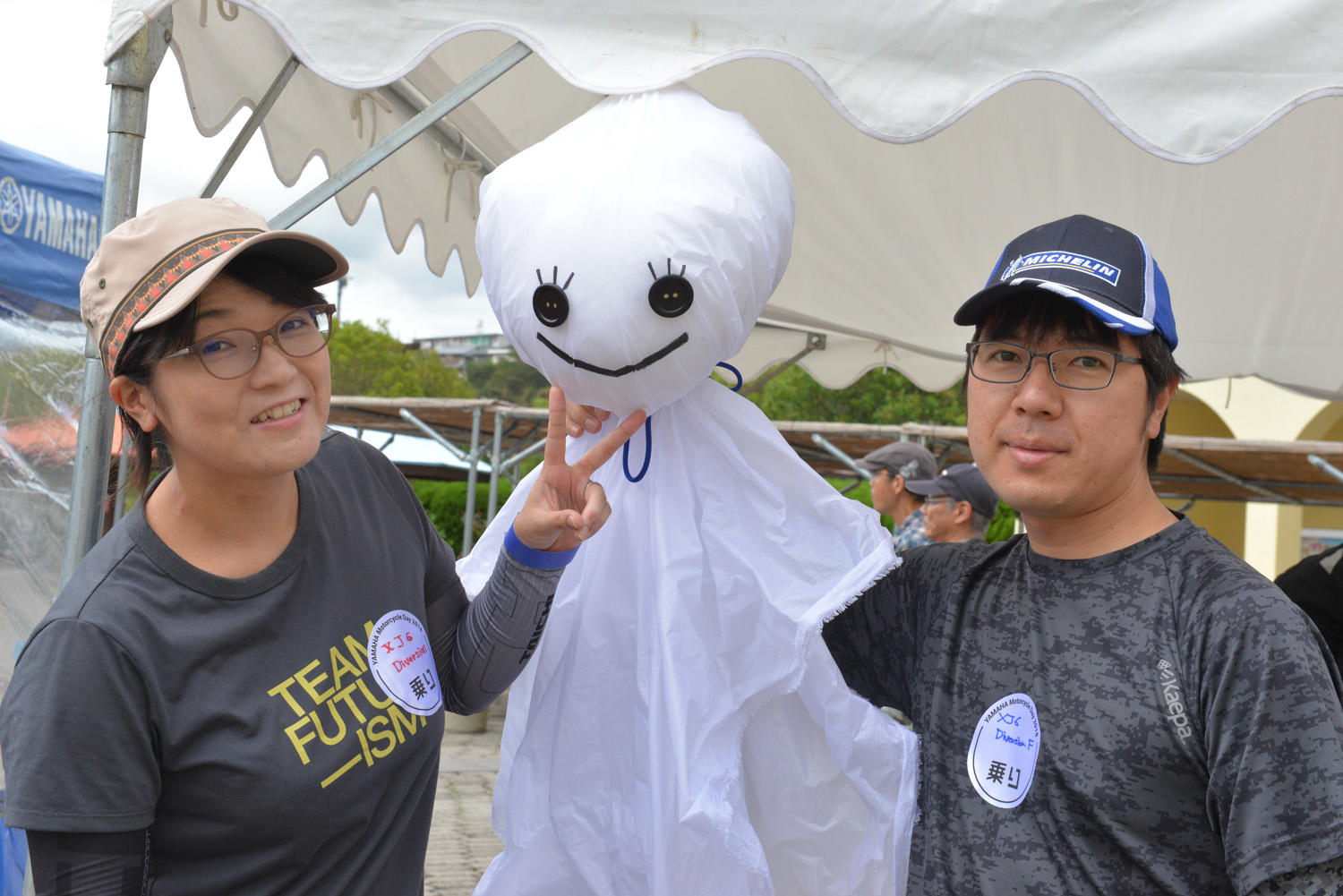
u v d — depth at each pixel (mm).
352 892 1198
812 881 1639
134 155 1881
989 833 1229
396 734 1244
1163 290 1314
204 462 1154
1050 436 1245
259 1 1708
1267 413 11273
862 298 4301
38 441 3904
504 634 1471
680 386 1534
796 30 1561
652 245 1407
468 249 3617
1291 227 3258
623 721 1657
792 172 3383
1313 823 1004
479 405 8648
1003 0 1509
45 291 3785
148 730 1089
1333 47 1421
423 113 1841
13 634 3850
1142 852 1124
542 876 1680
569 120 3084
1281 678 1056
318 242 1173
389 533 1398
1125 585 1229
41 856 1045
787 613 1547
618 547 1674
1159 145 1461
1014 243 1405
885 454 4543
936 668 1381
